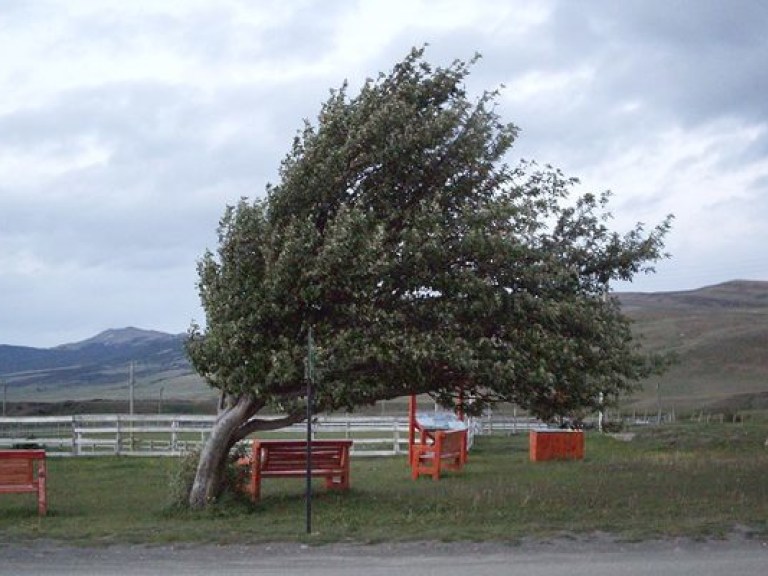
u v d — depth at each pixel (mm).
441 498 18078
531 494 18297
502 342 15773
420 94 16531
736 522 14641
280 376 15188
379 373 15836
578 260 16938
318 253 15320
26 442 28234
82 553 12922
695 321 100812
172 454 27734
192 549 13164
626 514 15648
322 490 19297
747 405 59281
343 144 16172
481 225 15586
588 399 16250
